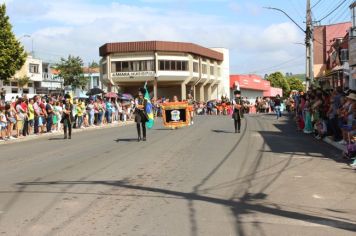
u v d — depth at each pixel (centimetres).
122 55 7794
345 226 660
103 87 8494
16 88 7356
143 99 1920
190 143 1777
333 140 1686
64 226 655
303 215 716
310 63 3462
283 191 891
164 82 7969
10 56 4491
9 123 2133
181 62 7869
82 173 1110
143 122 1920
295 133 2222
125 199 821
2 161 1385
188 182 981
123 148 1641
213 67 9556
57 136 2322
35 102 2412
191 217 703
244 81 10481
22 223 671
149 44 7619
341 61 2989
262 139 1919
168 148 1611
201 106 6125
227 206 771
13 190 916
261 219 693
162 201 806
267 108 6328
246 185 950
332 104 1678
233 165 1213
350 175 1056
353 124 1335
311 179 1010
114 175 1074
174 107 2619
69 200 816
